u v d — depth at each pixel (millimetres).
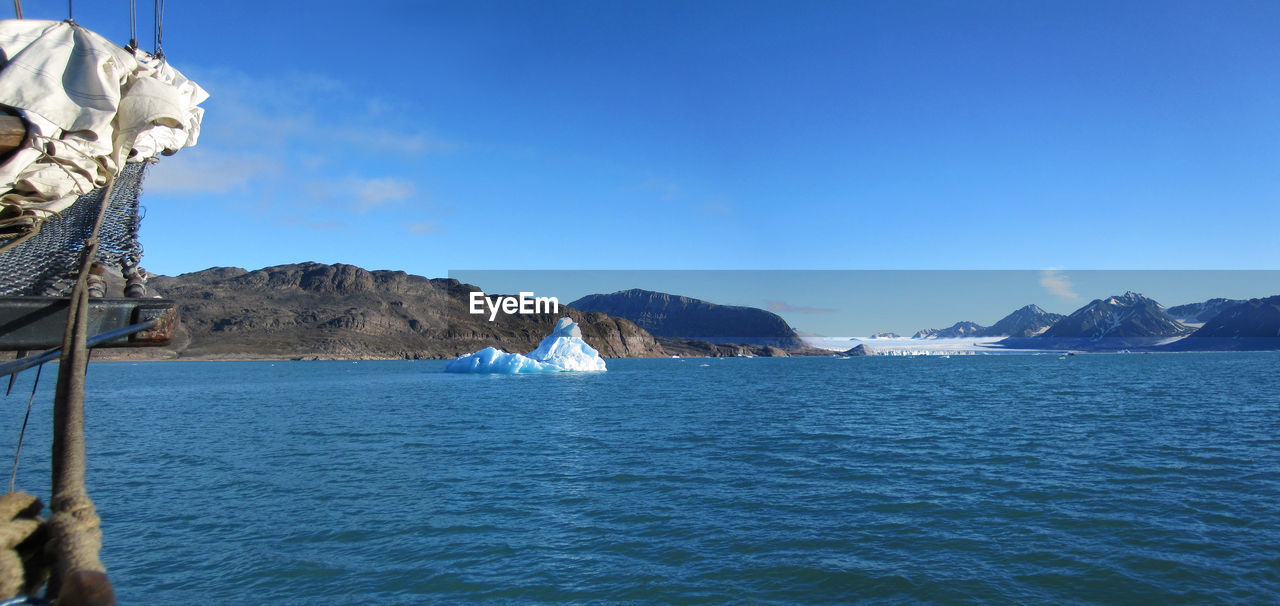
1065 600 9344
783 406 40094
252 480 17500
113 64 2934
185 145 3812
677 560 10961
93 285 2932
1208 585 9766
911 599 9430
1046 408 37094
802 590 9750
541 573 10453
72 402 2281
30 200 2836
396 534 12422
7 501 2156
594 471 18391
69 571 1834
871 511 13781
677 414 35156
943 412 35188
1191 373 92625
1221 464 18594
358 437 26344
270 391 62156
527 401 45438
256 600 9492
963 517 13258
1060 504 14172
